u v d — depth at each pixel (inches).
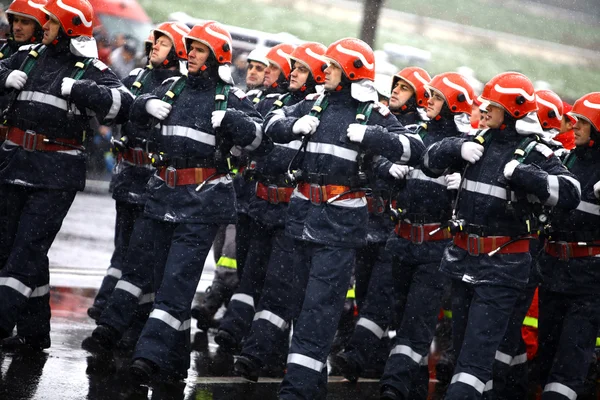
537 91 602.5
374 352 576.1
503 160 471.2
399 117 597.6
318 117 488.4
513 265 468.1
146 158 585.9
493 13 1722.4
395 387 517.3
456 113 551.8
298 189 496.4
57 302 668.7
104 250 879.1
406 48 1333.7
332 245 478.0
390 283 581.6
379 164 525.0
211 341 634.2
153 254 522.9
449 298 631.2
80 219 1007.0
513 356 540.7
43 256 518.6
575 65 1756.9
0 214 526.6
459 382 461.7
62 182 516.7
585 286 527.5
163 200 498.6
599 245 528.4
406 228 534.0
